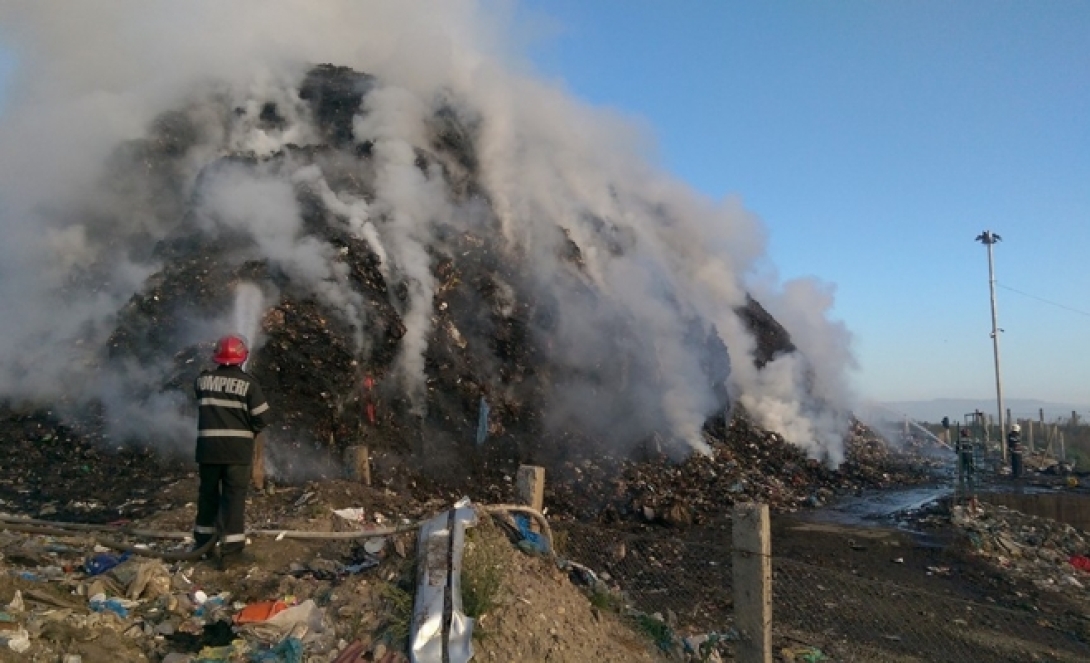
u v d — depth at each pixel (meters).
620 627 6.40
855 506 15.95
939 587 10.07
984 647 7.86
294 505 8.70
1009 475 22.44
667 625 6.95
